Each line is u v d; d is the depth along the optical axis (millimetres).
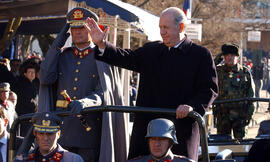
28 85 23359
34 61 23359
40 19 31891
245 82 23812
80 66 14219
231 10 54656
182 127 12070
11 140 11328
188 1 34938
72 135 13906
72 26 14102
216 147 15102
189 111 10664
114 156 14148
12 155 11297
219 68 24141
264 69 75875
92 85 14133
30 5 24609
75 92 14102
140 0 49312
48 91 14422
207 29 54062
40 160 11398
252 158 10891
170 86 12211
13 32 32125
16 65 29391
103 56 12188
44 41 41281
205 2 54406
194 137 12172
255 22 57969
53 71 14180
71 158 11406
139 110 10656
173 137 10812
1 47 32281
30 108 23344
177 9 12273
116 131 14219
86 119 13852
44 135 11203
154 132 10703
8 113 19766
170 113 10672
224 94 23750
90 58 14242
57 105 14227
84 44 14289
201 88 12148
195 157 12312
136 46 43125
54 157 11367
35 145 13086
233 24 54625
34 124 11258
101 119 14141
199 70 12211
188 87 12156
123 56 12312
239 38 54938
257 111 49406
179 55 12234
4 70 26172
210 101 12023
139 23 21531
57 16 29125
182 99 12156
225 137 17219
